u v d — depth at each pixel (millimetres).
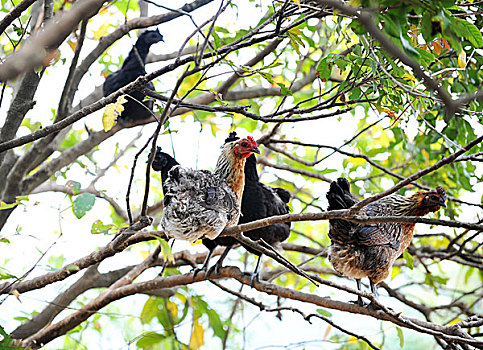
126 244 6613
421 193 7992
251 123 11695
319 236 12586
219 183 6836
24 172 8641
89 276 9531
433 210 7938
